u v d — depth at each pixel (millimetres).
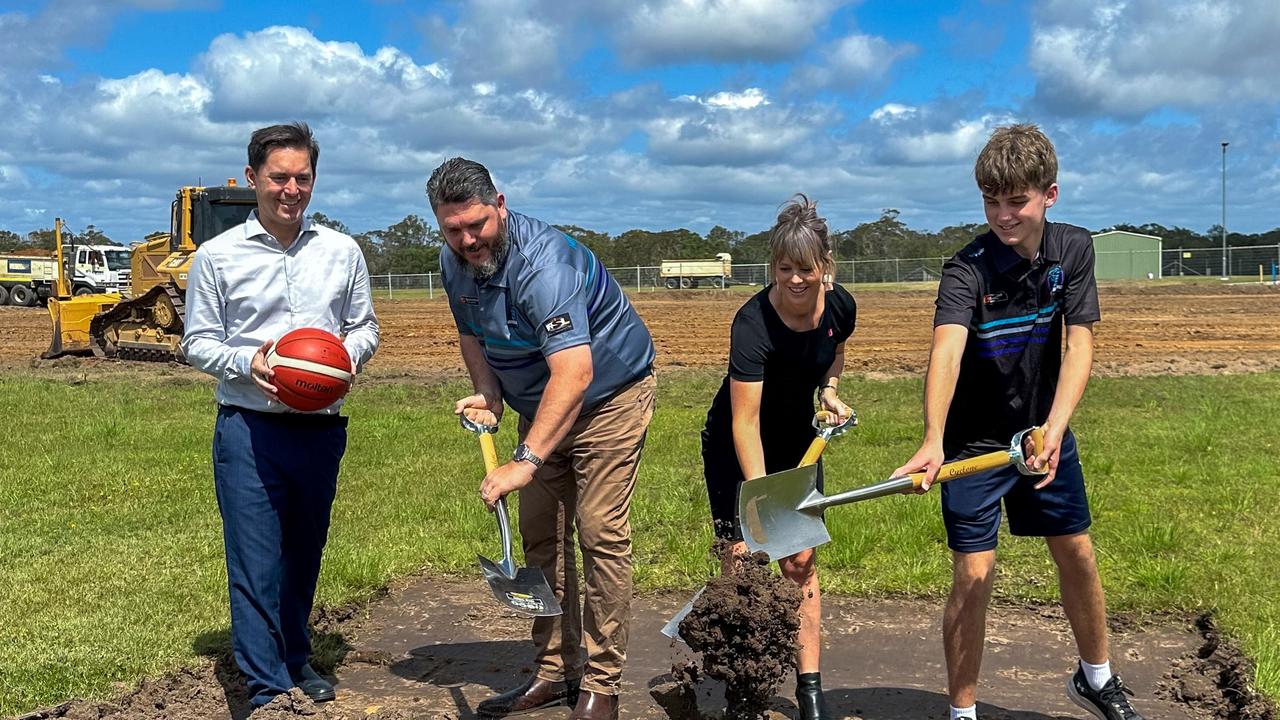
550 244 3980
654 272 57719
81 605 5738
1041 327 3783
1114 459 8852
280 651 4383
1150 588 5719
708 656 3828
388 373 17234
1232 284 44906
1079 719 4289
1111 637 5191
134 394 14273
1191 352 18844
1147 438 9797
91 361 19844
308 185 4289
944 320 3764
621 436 4102
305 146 4262
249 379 4250
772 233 4020
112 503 8047
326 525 4590
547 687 4520
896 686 4711
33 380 16219
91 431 11023
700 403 12969
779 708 4469
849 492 3920
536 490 4398
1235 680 4535
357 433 10930
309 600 4629
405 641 5410
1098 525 6910
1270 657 4605
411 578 6398
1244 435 9953
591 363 3908
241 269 4297
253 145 4234
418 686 4793
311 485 4402
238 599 4293
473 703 4582
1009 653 5012
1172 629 5285
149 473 9023
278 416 4309
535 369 4207
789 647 3826
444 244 4254
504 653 5227
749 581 3805
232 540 4301
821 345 4184
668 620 5668
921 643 5238
